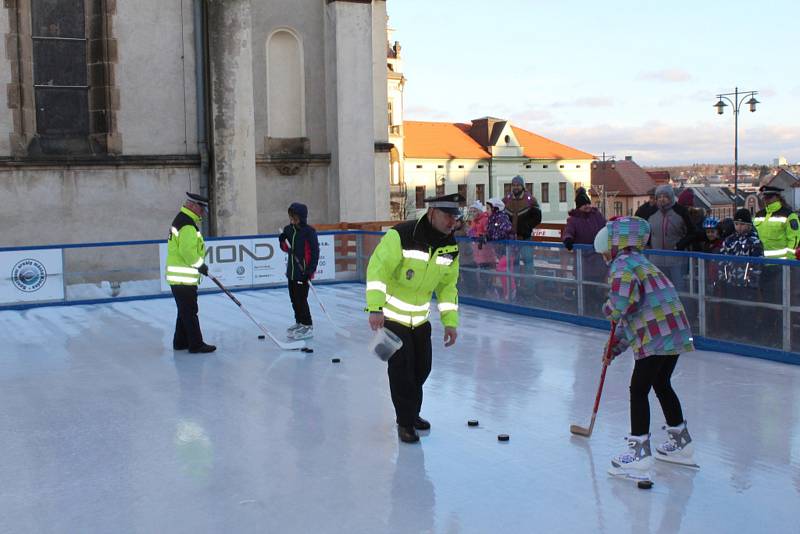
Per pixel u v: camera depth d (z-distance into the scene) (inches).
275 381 315.0
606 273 406.0
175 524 179.8
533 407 271.0
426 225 226.7
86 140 709.9
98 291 550.9
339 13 780.6
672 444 211.0
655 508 183.6
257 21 772.0
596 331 408.8
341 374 325.1
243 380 318.0
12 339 418.6
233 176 726.5
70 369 344.8
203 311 502.0
